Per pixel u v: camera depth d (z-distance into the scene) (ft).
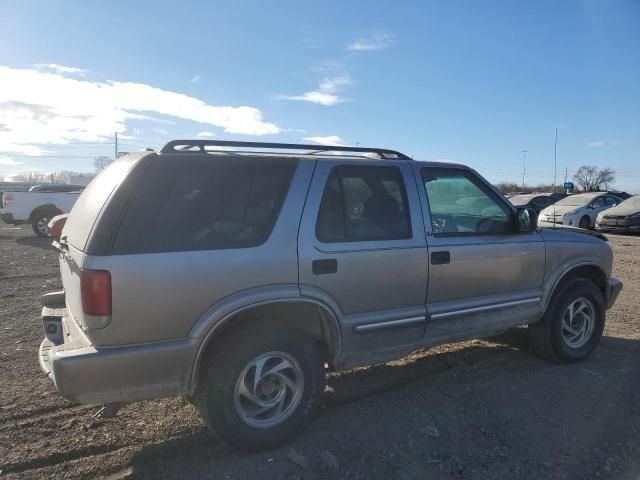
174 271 10.19
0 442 11.59
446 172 14.39
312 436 12.04
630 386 14.90
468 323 14.35
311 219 11.73
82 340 10.31
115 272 9.80
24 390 14.38
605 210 64.69
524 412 13.25
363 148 13.64
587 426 12.51
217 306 10.56
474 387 14.80
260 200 11.40
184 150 11.41
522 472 10.64
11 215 55.11
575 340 16.93
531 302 15.58
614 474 10.55
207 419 10.75
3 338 18.93
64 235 12.53
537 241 15.71
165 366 10.27
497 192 15.35
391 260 12.69
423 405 13.64
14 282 29.50
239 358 10.71
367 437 12.01
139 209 10.23
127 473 10.58
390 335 12.98
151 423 12.57
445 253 13.62
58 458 11.06
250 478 10.44
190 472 10.63
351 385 14.90
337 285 11.91
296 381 11.53
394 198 13.23
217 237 10.74
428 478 10.45
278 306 11.61
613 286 18.28
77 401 9.82
